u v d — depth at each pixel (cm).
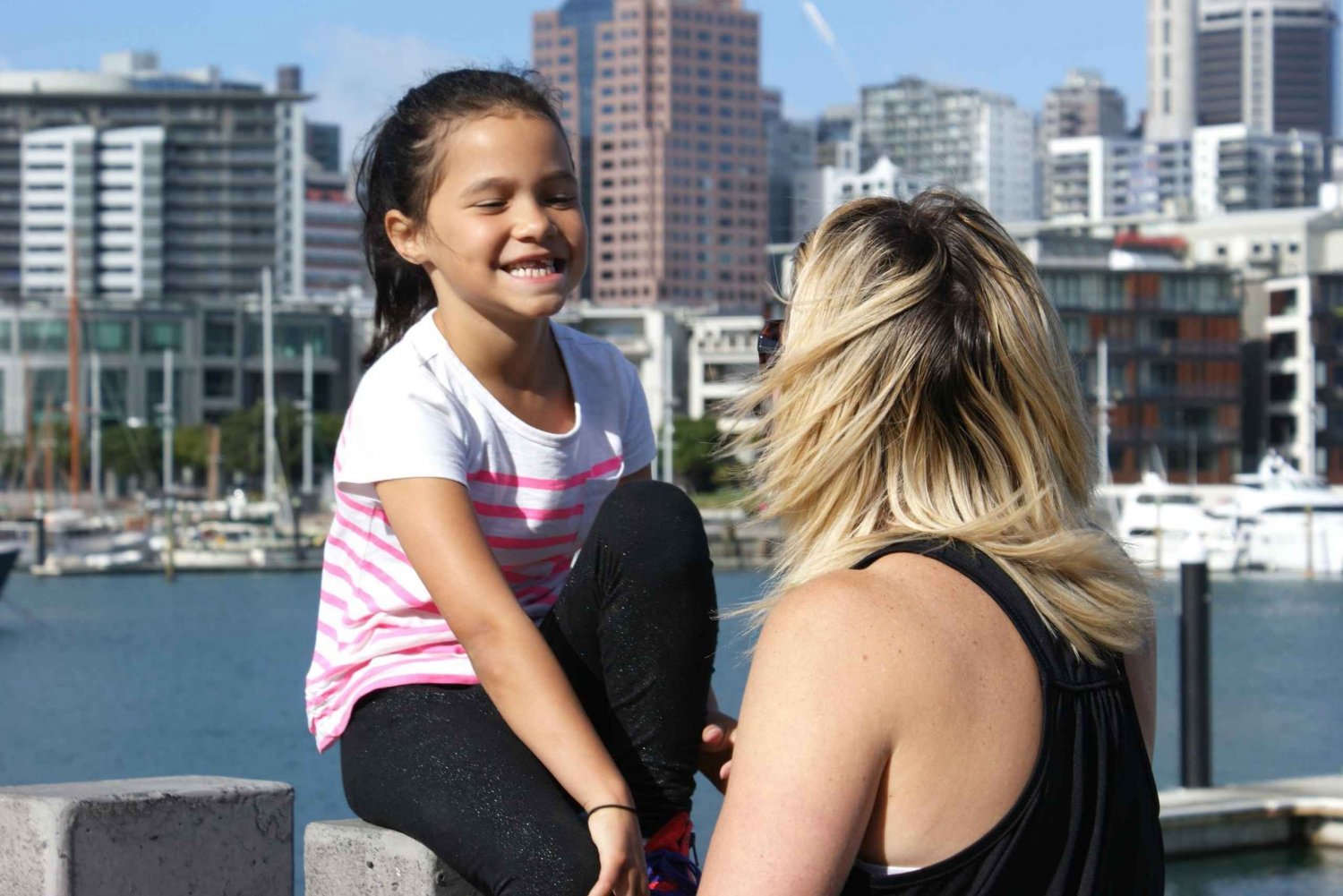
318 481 9406
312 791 2088
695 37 19625
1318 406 8412
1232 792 959
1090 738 171
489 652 220
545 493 251
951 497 181
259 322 11494
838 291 189
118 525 7350
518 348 250
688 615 221
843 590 169
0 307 11138
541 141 245
